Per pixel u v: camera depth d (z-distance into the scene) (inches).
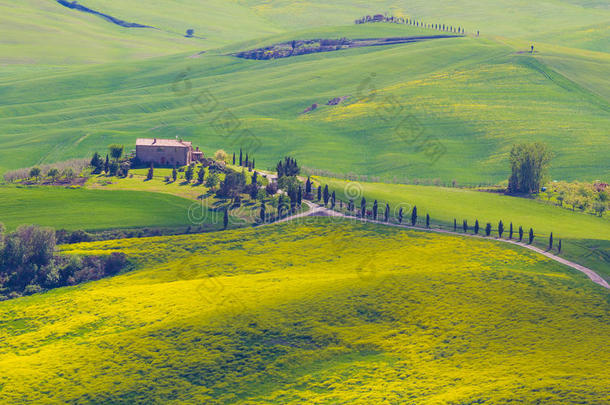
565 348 5177.2
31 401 4726.9
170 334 5551.2
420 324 5669.3
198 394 4827.8
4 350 5447.8
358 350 5334.6
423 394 4623.5
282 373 5064.0
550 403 4303.6
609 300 6146.7
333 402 4630.9
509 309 5861.2
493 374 4820.4
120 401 4753.9
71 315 5969.5
